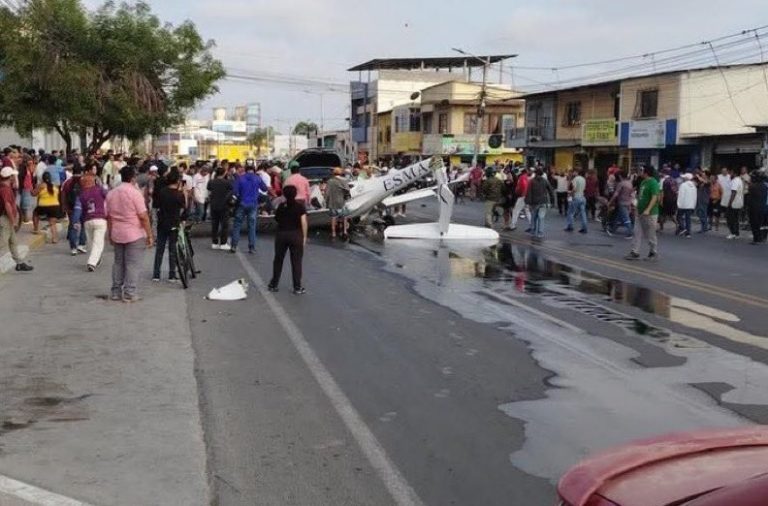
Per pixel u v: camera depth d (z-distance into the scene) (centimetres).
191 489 513
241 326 999
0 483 516
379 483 525
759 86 4044
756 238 2173
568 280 1423
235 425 634
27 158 2131
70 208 1675
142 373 779
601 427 633
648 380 769
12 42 2689
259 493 508
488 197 2428
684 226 2459
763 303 1204
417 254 1800
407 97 8462
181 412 664
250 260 1659
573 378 775
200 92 3297
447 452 580
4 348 869
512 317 1073
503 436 613
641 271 1557
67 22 2895
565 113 5100
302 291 1248
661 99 4178
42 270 1447
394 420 649
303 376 777
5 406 675
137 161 2261
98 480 525
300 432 620
